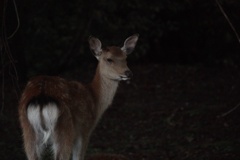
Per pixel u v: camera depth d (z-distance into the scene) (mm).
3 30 10484
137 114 15672
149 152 12297
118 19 21141
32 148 8531
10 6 15117
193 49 23312
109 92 10359
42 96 8367
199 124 14523
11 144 11562
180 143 13062
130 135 13844
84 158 10523
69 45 20031
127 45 10984
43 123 8289
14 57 15969
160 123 14844
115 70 10211
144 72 20250
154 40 23047
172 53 23391
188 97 17547
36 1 18328
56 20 20062
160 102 16984
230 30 22312
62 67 19734
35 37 19438
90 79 19266
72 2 19922
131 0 21219
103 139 13516
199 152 12109
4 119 13055
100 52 10539
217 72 20750
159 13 22547
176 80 19484
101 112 10320
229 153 11883
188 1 21750
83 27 19938
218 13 22062
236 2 20891
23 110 8570
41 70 19484
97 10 20188
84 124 9562
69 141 8742
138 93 17969
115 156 9688
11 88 15789
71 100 8984
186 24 22938
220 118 14820
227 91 18172
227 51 22828
